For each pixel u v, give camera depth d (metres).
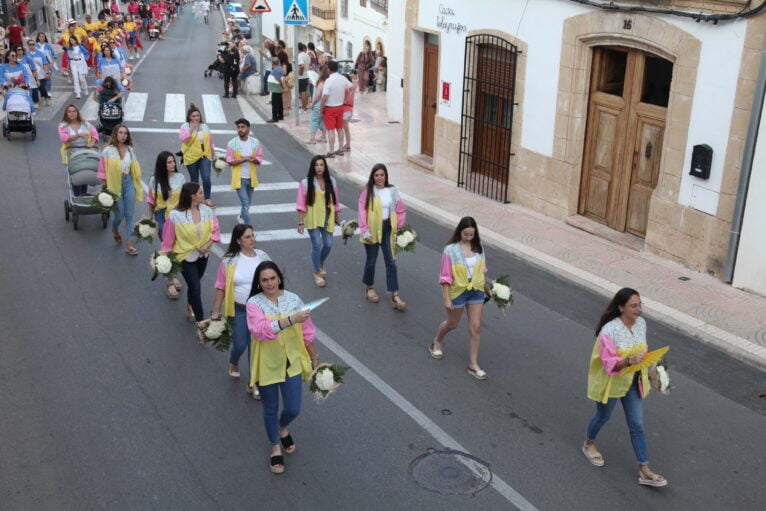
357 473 6.43
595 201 12.69
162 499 6.04
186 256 8.44
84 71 24.52
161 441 6.81
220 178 15.83
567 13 12.27
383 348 8.64
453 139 15.77
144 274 10.59
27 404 7.32
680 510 6.08
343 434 6.98
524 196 13.98
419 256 11.65
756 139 9.49
